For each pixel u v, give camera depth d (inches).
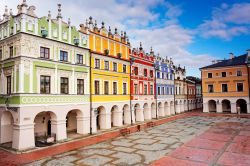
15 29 865.5
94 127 1148.5
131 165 636.1
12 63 870.4
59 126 959.6
